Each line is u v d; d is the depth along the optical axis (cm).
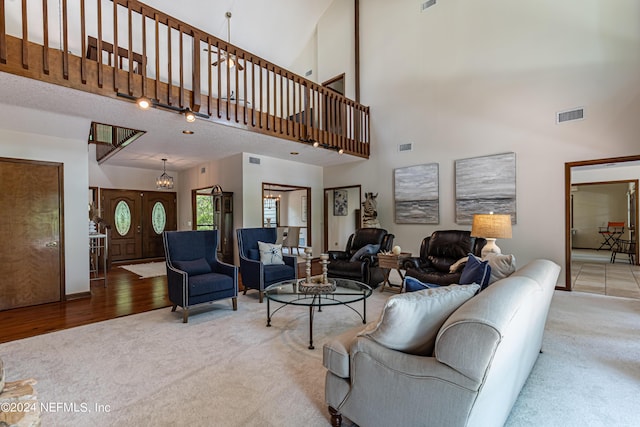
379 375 148
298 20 754
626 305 387
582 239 1092
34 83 295
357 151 663
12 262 404
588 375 224
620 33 421
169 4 598
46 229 430
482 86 538
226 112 432
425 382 133
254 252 470
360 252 507
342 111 638
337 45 750
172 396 203
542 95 481
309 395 203
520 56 500
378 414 149
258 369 238
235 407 191
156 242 867
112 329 324
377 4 680
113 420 179
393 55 656
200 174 781
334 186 778
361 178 721
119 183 803
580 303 395
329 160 717
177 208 898
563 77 463
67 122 402
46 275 429
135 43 600
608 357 251
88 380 223
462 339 123
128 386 215
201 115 401
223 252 653
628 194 902
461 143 564
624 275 579
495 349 118
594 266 687
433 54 598
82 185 463
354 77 719
